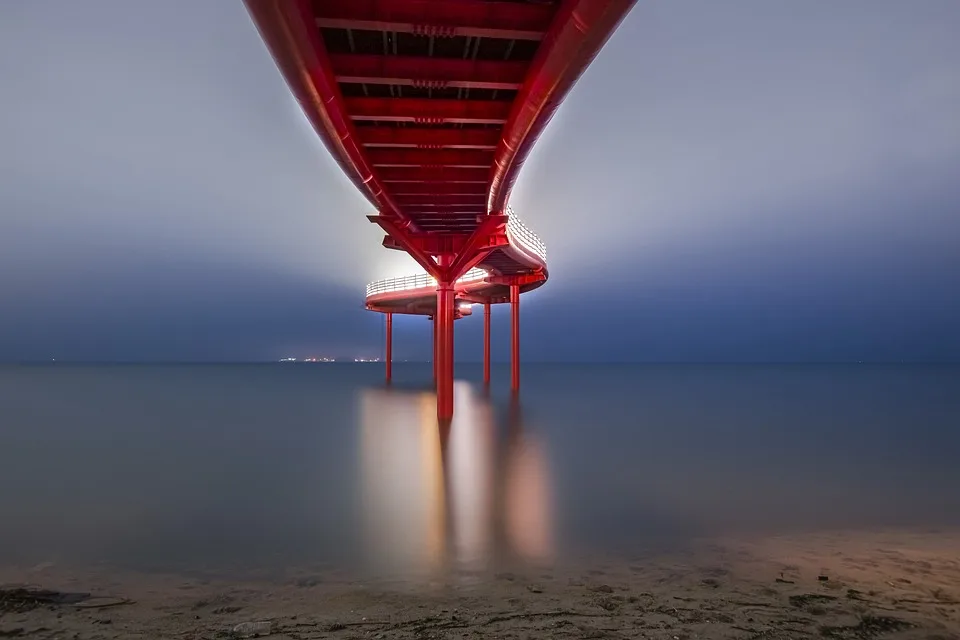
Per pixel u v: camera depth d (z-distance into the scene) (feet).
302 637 20.45
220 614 23.90
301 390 232.12
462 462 69.56
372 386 256.32
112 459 73.72
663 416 124.36
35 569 33.04
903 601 24.58
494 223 76.64
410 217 82.38
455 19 29.63
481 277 165.48
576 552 35.45
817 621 21.63
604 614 22.88
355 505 48.78
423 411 134.92
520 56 36.04
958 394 210.38
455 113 42.11
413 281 184.14
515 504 48.85
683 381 337.72
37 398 189.67
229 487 56.75
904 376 454.40
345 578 30.60
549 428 101.86
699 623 21.45
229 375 464.24
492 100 42.22
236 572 32.01
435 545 37.22
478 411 134.41
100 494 54.24
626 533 39.93
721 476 61.21
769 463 68.95
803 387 268.41
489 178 58.34
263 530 41.45
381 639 20.13
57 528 42.52
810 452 77.30
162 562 34.24
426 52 35.76
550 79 32.30
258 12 24.20
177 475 63.10
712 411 137.18
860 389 244.42
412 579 30.25
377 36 33.58
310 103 34.50
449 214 81.97
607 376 443.73
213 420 119.24
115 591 28.45
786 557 33.86
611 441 86.79
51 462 72.08
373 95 41.50
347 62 35.14
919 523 43.34
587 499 50.67
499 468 65.82
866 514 45.96
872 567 31.48
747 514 45.73
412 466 67.21
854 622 21.49
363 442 86.58
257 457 74.28
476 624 21.70
